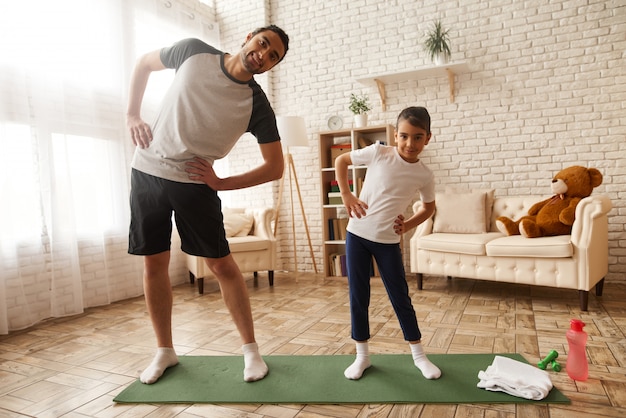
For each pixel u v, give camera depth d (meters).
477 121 3.76
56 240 2.79
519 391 1.50
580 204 2.68
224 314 2.83
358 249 1.72
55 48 2.85
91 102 3.12
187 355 2.04
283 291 3.50
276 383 1.68
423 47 3.91
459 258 3.12
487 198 3.51
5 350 2.22
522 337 2.16
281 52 1.60
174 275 3.95
